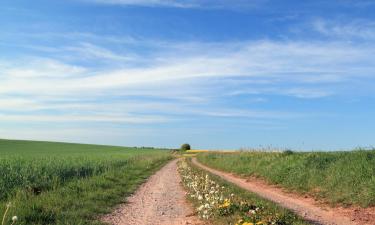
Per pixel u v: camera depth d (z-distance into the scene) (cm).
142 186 2616
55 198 1689
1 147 8944
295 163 2555
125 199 1969
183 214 1533
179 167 4506
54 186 2077
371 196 1609
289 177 2419
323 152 2634
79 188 2158
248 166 3394
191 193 2042
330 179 2003
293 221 1220
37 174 2378
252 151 4262
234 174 3478
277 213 1249
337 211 1559
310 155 2584
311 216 1445
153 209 1662
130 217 1484
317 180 2111
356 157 2114
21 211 1332
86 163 3528
